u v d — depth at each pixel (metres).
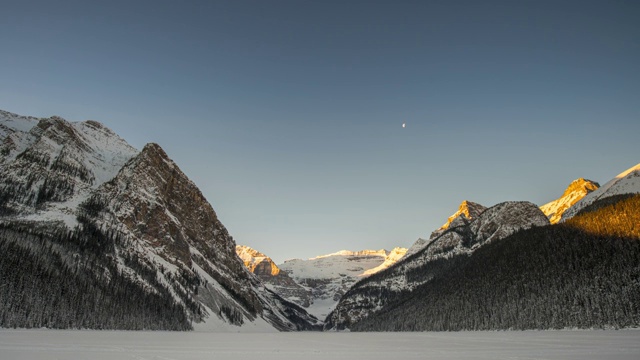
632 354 60.00
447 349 75.19
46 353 57.16
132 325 156.88
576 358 55.06
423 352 69.56
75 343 75.69
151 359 53.81
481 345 83.75
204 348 76.12
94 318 144.38
